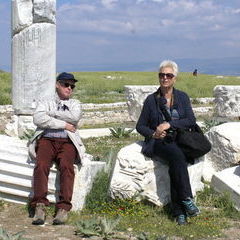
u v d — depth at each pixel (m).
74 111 4.22
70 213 4.14
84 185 4.25
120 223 3.87
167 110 4.23
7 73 24.22
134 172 4.30
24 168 4.36
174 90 4.32
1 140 4.99
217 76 30.80
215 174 4.74
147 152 4.27
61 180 4.01
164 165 4.34
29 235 3.58
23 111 7.37
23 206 4.31
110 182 4.34
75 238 3.54
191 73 34.53
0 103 14.25
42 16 7.17
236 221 4.11
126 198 4.29
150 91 12.30
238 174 4.67
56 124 4.11
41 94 7.32
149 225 3.85
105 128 10.73
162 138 4.12
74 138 4.16
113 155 5.64
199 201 4.55
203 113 14.81
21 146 4.71
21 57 7.29
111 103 15.51
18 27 7.25
